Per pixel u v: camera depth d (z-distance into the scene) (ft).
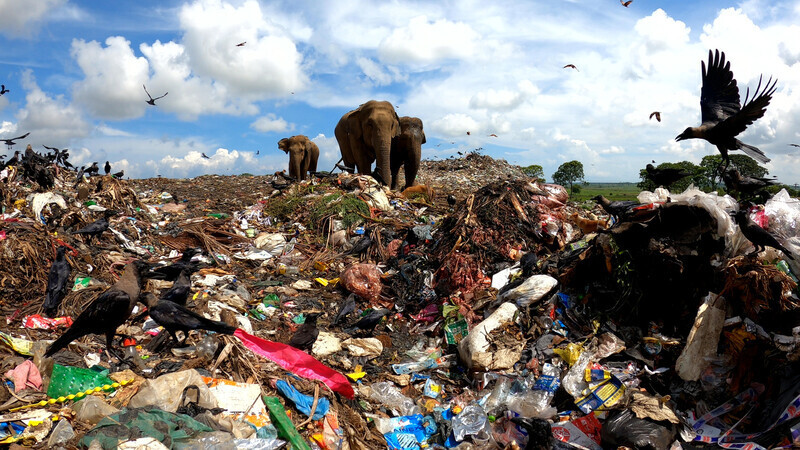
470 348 19.63
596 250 21.11
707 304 17.79
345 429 15.28
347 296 26.58
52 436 11.85
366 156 55.31
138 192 49.96
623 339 19.33
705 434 15.35
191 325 14.26
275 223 38.78
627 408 15.56
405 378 19.16
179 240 31.89
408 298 25.89
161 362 16.52
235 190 57.31
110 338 14.99
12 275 20.90
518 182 31.30
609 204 21.75
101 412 12.75
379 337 22.33
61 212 29.45
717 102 13.28
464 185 72.59
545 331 20.40
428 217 39.55
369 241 31.91
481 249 26.84
